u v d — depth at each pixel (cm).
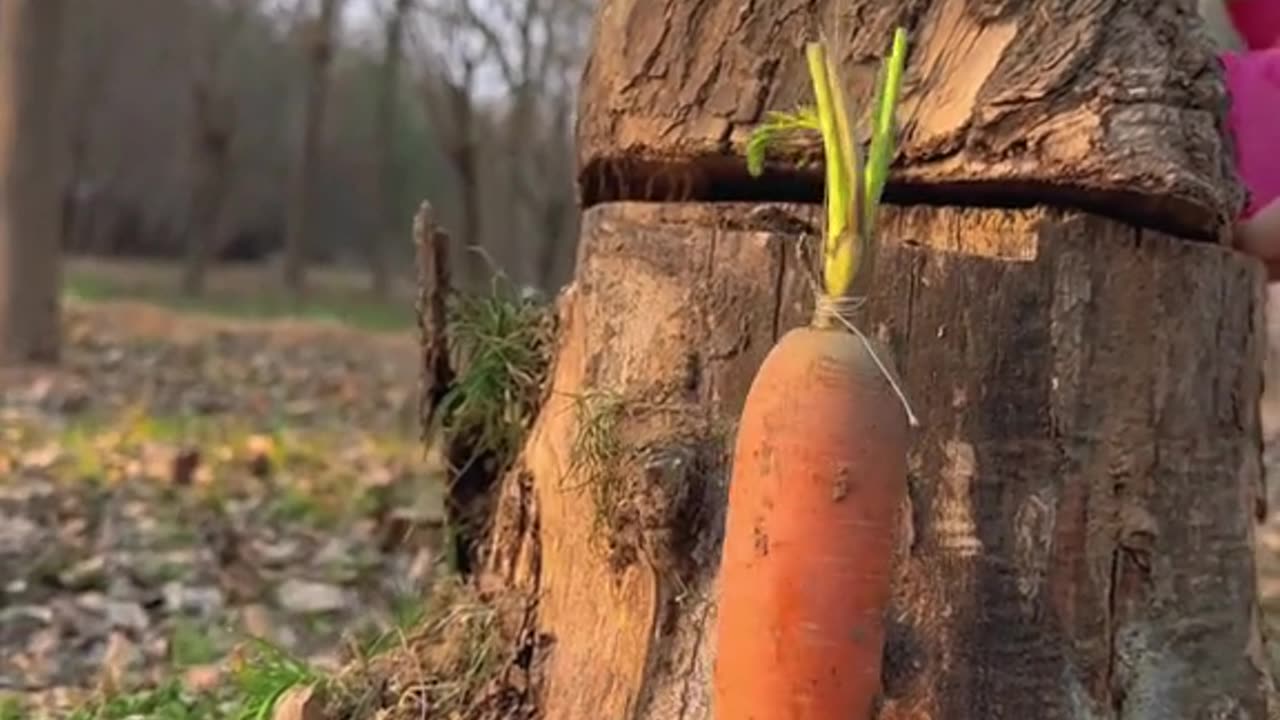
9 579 120
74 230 770
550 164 443
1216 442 60
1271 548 155
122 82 759
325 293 609
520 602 64
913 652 55
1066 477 56
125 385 257
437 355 75
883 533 50
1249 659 60
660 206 62
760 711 50
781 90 61
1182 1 59
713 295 59
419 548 132
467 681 64
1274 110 69
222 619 110
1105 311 57
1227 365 60
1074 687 56
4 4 258
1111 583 57
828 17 60
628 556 59
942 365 56
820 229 59
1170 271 58
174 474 165
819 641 50
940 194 60
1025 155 58
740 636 51
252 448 186
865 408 50
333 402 258
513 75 423
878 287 57
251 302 549
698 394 59
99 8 702
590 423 60
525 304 74
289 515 150
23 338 262
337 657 89
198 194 600
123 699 87
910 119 59
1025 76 58
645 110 63
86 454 177
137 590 119
